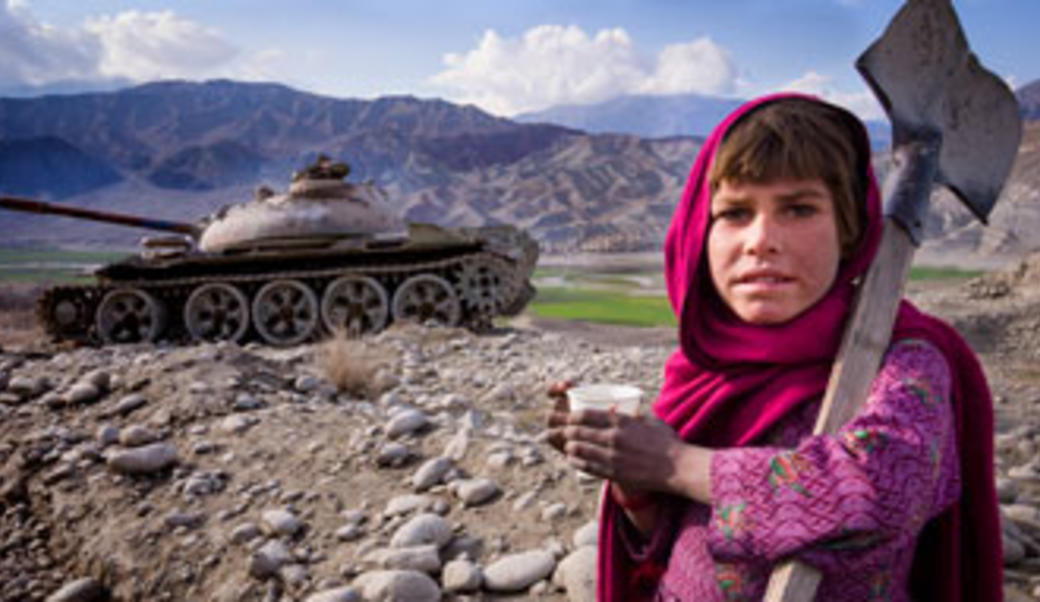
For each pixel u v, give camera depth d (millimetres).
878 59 1367
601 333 15703
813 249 1210
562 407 1532
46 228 192625
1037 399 7246
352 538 3604
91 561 3783
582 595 2959
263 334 12281
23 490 4633
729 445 1313
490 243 12664
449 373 8047
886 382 1177
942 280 29594
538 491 3949
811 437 1144
